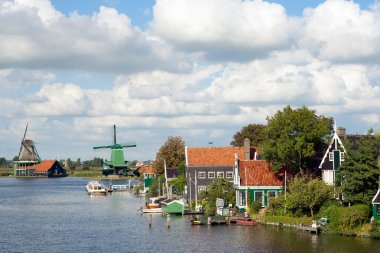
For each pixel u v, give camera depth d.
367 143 88.12
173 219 112.00
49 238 91.06
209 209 114.25
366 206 84.75
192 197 134.88
